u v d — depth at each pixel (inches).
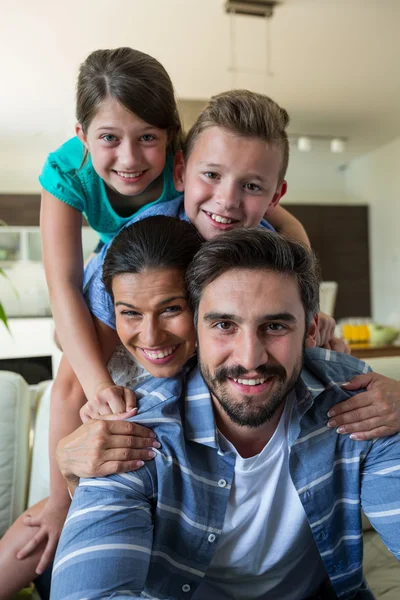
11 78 164.9
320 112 204.8
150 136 49.4
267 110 45.2
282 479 41.2
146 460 39.0
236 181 44.5
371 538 64.9
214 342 37.2
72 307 49.8
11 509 62.6
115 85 47.5
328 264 257.3
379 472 41.2
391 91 185.9
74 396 53.7
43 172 55.1
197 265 37.4
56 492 53.6
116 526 35.9
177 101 53.4
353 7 131.7
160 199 53.5
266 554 42.3
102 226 56.0
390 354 119.6
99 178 53.1
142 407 41.4
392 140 242.4
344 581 42.9
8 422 64.8
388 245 252.8
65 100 181.9
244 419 37.6
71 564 34.4
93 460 38.1
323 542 41.4
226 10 131.0
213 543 39.5
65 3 127.0
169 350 41.7
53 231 53.4
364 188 268.2
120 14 132.3
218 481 39.9
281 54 155.9
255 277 36.0
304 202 269.7
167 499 38.9
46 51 149.3
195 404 41.5
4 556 54.9
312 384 41.9
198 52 153.6
